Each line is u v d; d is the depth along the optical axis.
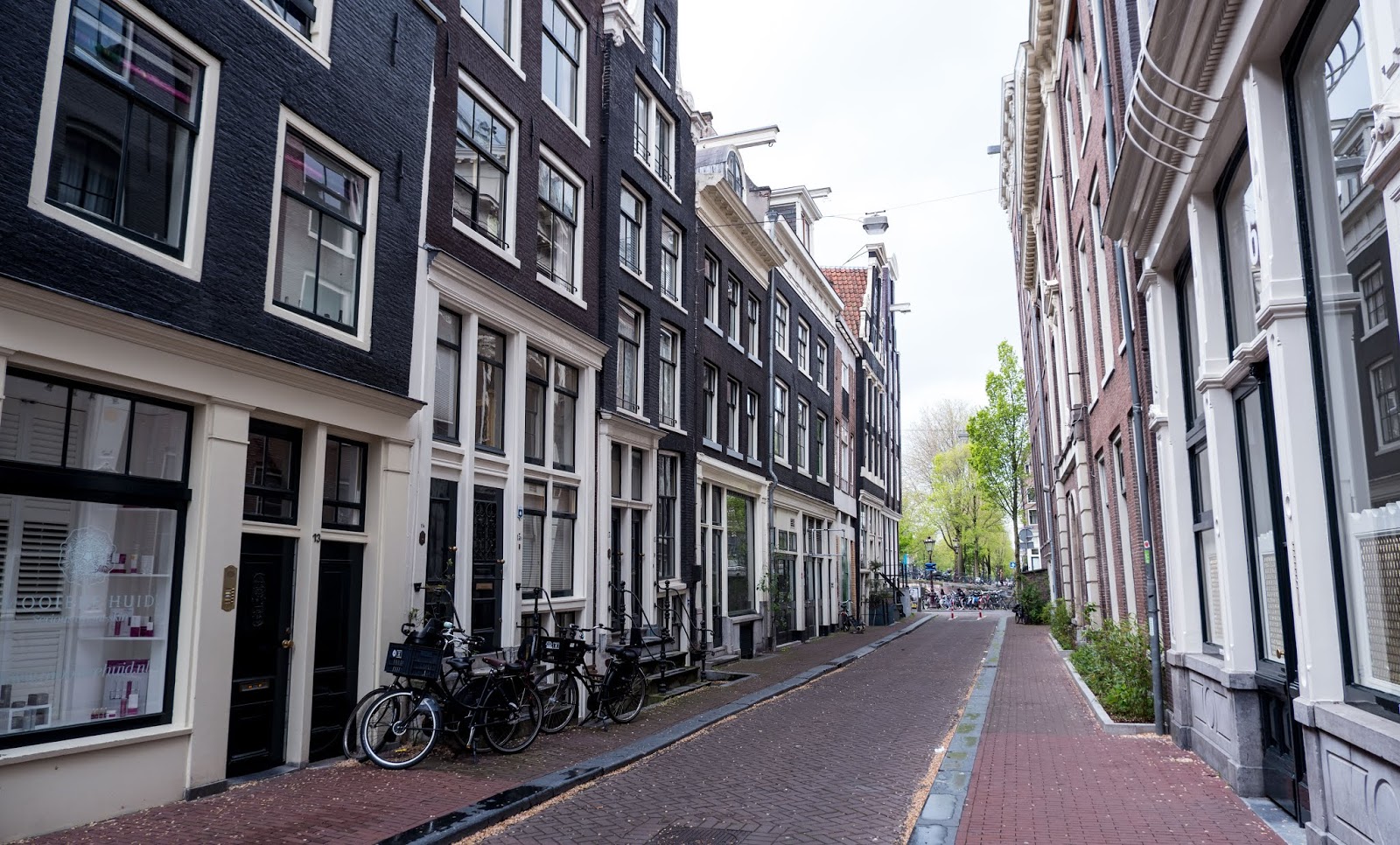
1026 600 32.41
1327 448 5.24
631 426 14.21
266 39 7.63
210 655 6.84
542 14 12.40
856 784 7.73
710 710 11.90
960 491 59.25
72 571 6.18
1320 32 5.00
